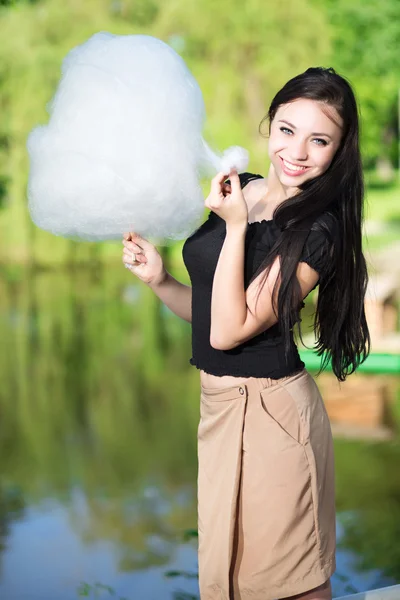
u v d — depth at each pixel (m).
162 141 2.19
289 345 2.26
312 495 2.32
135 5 25.47
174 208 2.25
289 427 2.30
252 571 2.35
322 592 2.38
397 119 39.53
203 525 2.39
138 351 13.55
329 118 2.22
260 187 2.47
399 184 36.78
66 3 24.33
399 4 35.91
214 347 2.27
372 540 5.64
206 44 24.69
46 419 9.53
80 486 7.22
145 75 2.20
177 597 5.06
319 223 2.22
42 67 23.48
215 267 2.34
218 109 24.38
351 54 36.09
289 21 24.73
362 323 2.39
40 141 2.25
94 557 5.72
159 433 8.82
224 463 2.33
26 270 26.45
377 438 8.05
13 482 7.36
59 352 13.61
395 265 19.94
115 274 25.44
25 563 5.64
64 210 2.27
